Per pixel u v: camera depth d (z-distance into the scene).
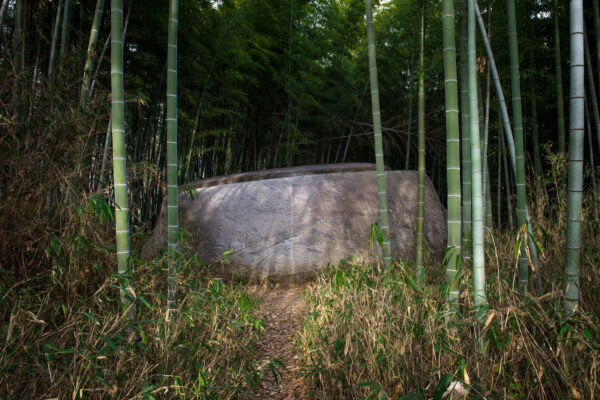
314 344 2.12
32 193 2.24
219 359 1.91
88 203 1.97
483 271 1.72
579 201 1.61
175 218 2.31
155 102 5.09
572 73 1.60
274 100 7.42
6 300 1.78
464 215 2.59
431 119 7.56
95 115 2.41
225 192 4.25
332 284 2.84
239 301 2.32
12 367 1.42
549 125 5.16
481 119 3.04
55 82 2.44
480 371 1.49
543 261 2.49
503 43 3.73
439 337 1.68
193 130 5.87
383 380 1.69
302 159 8.55
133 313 1.91
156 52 4.88
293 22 6.76
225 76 5.70
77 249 2.11
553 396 1.45
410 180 4.71
